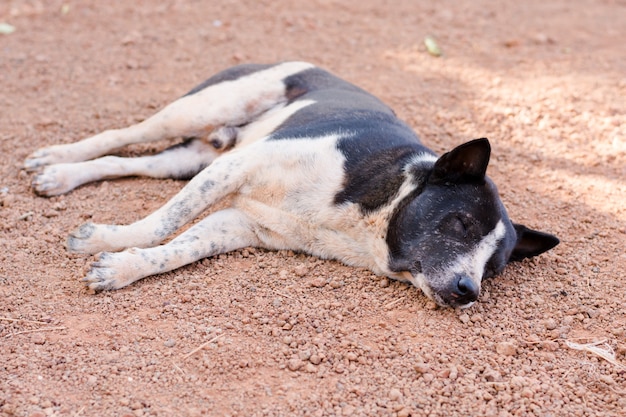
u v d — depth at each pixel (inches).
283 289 176.9
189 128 223.6
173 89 283.4
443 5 396.8
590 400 149.8
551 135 266.2
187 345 154.6
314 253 193.0
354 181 185.2
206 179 187.6
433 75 309.3
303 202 188.1
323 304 171.3
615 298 183.0
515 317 174.4
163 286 174.4
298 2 382.0
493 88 298.2
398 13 379.9
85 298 167.5
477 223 172.9
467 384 150.2
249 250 193.2
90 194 212.4
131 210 205.8
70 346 151.7
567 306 179.5
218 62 308.5
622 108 282.8
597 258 200.2
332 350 156.8
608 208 224.8
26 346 151.3
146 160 223.3
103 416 135.0
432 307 173.6
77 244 180.9
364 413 140.6
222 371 148.3
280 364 151.9
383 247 180.5
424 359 156.3
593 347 164.2
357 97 218.8
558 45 350.3
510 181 239.5
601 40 359.9
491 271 178.4
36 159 218.7
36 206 204.5
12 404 135.7
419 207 175.2
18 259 180.7
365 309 172.6
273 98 227.1
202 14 360.2
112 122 256.2
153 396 140.6
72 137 245.4
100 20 347.6
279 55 318.0
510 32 363.6
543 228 214.2
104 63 303.3
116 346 152.6
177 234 197.0
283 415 138.1
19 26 337.4
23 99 270.4
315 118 203.8
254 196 192.1
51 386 141.2
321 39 339.6
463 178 175.9
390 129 198.4
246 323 163.3
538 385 150.9
